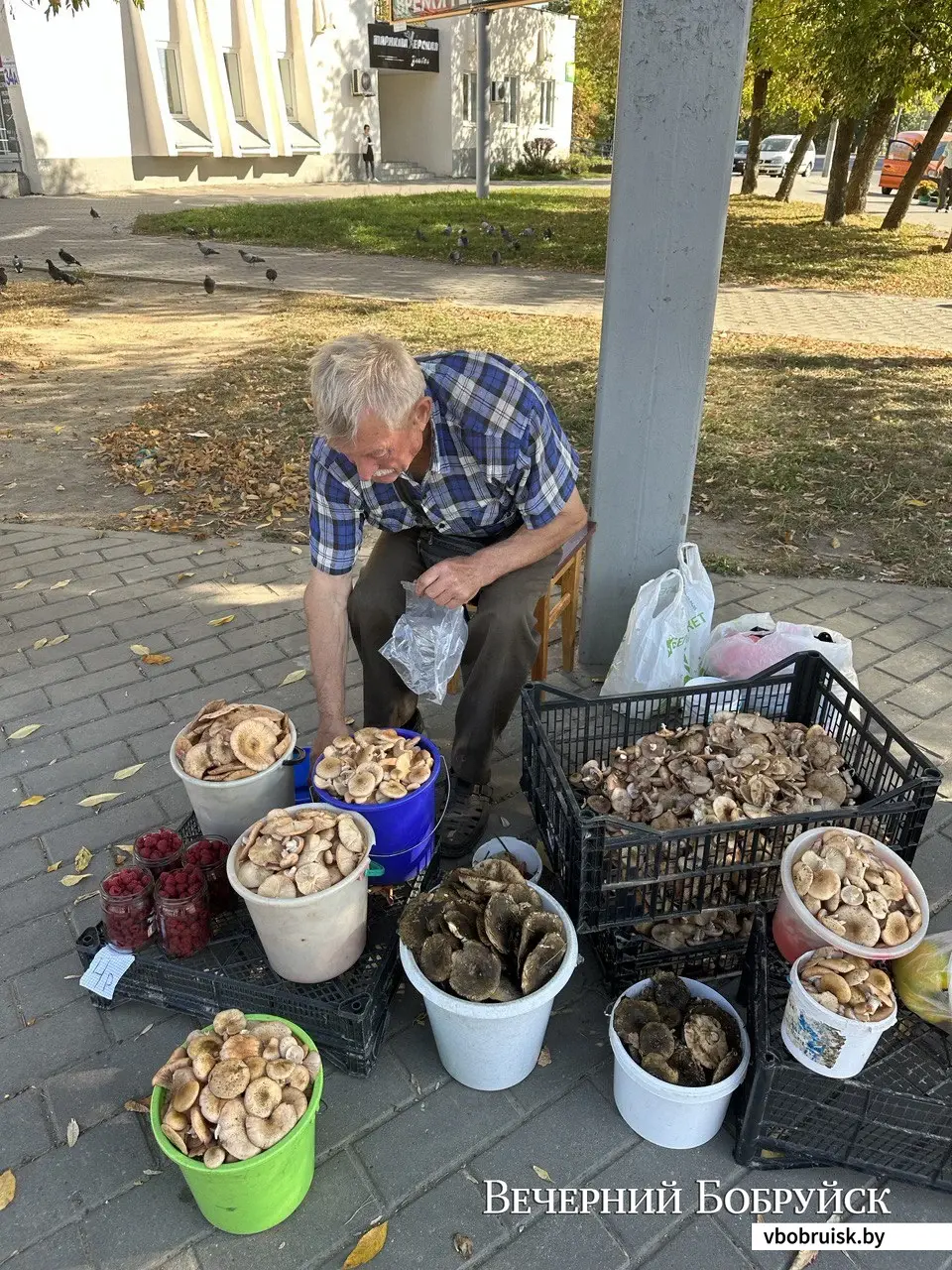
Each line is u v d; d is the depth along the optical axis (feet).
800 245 55.88
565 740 9.43
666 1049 6.46
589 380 26.16
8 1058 7.41
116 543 16.63
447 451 8.14
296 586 14.94
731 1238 6.16
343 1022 6.93
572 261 49.80
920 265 49.26
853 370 28.27
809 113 74.49
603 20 91.25
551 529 8.72
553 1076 7.27
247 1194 5.79
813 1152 6.45
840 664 9.95
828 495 18.24
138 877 7.55
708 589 10.83
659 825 7.73
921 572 15.08
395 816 7.59
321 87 96.99
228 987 7.29
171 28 83.66
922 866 9.18
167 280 43.70
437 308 37.37
